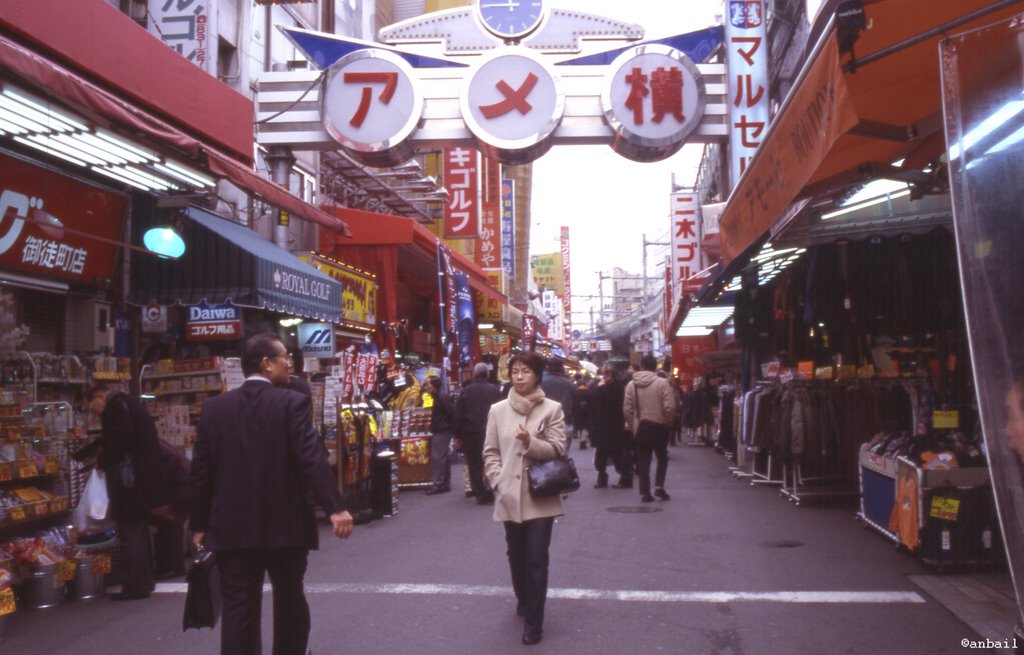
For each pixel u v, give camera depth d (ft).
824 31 15.80
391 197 74.02
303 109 53.11
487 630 19.53
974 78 13.05
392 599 22.41
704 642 18.40
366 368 41.32
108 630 20.61
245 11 50.57
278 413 15.06
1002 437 12.35
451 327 65.10
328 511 14.80
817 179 23.49
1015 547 12.30
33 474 24.20
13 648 19.20
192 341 38.32
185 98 31.96
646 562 26.53
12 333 27.37
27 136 24.98
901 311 35.76
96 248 32.78
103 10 27.14
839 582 23.48
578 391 72.02
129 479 23.88
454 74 53.11
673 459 64.59
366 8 81.46
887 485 28.76
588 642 18.53
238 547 14.51
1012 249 12.46
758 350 51.37
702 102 52.26
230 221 42.39
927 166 23.58
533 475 18.94
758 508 37.35
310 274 41.34
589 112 52.65
